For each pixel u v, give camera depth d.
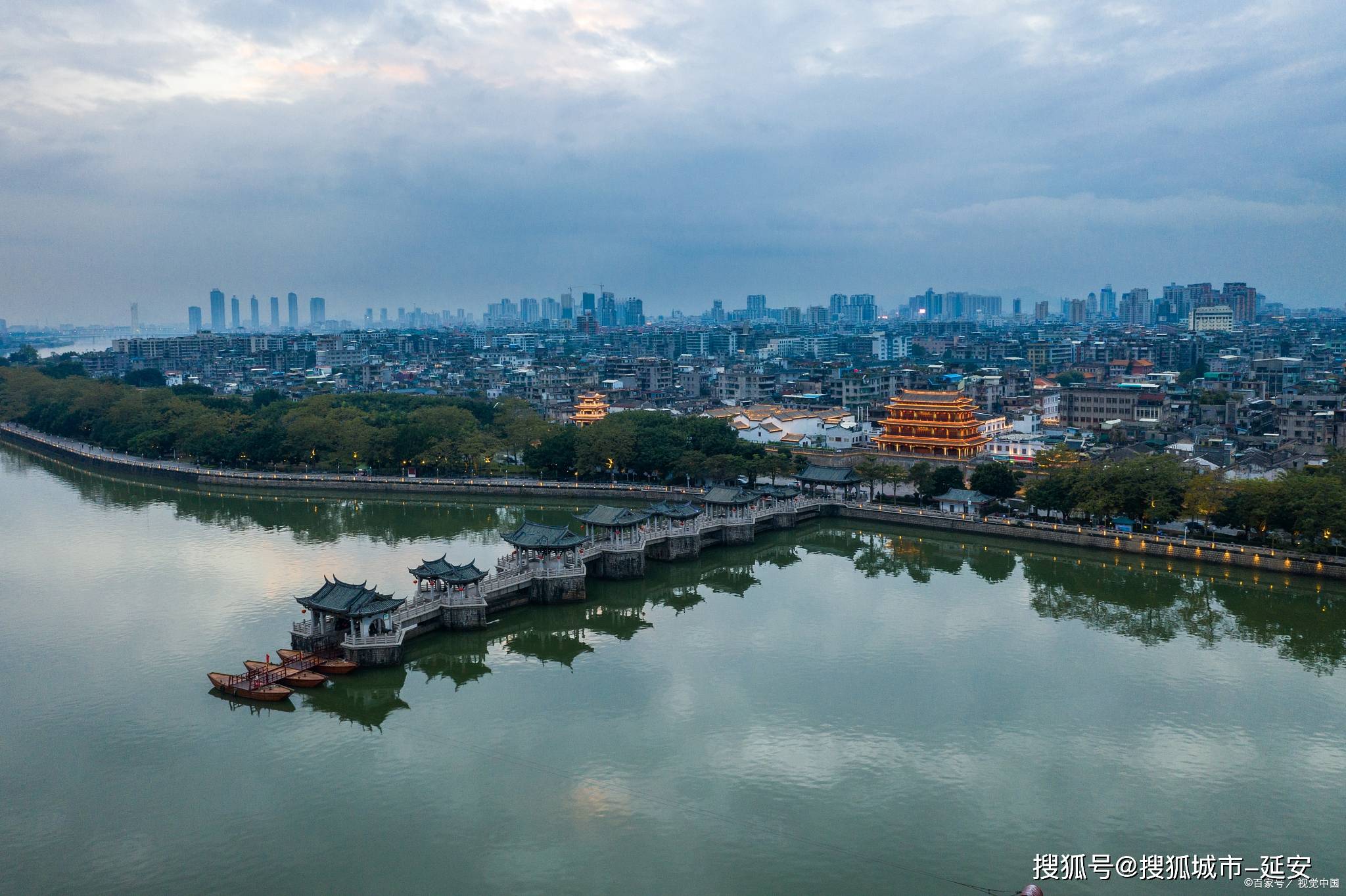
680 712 114.25
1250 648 135.00
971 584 170.62
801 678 124.31
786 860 84.44
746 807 93.06
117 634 139.50
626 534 181.62
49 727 110.19
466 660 134.12
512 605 155.50
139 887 81.31
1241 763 100.94
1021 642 137.62
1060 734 107.50
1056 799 94.00
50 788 97.06
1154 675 124.81
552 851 86.00
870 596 163.25
